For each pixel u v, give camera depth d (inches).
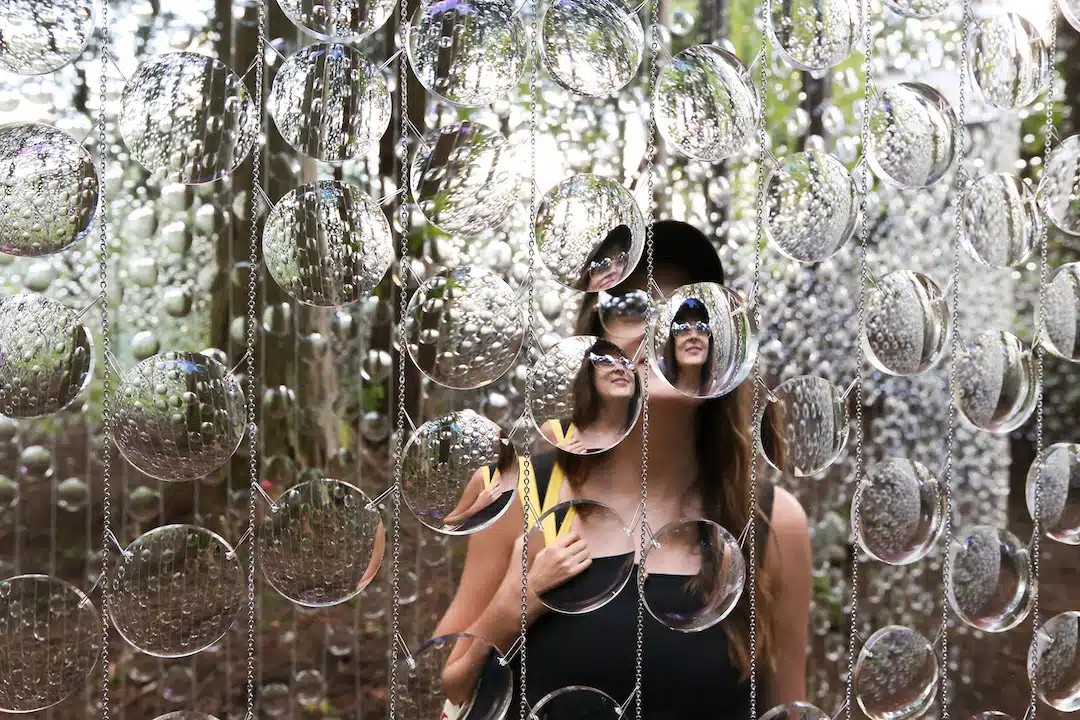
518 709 33.4
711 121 27.1
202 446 23.8
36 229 22.8
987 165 48.2
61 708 39.2
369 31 24.6
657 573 28.4
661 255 34.6
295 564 24.3
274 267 24.3
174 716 25.0
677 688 35.9
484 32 24.7
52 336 23.0
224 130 23.5
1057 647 32.2
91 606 23.6
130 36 38.8
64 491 39.8
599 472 36.0
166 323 40.9
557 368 25.6
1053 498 32.1
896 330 29.5
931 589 52.4
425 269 40.0
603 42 25.7
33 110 35.9
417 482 24.7
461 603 37.1
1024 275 52.4
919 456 53.9
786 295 49.3
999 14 31.4
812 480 52.2
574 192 25.9
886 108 29.6
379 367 41.8
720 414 37.3
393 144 39.7
